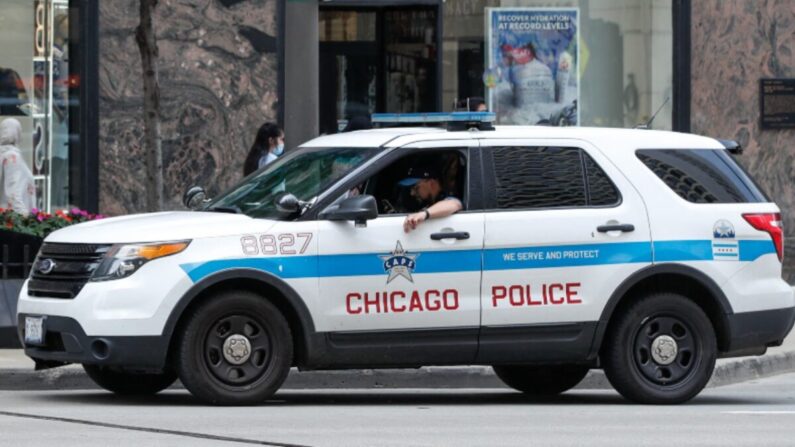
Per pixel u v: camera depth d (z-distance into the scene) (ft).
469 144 51.21
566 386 57.11
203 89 82.53
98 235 48.75
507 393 58.23
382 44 90.94
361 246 49.34
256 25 83.41
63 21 80.43
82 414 47.29
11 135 78.28
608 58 91.76
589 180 51.72
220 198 52.65
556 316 50.72
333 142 52.49
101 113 80.74
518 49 90.63
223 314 48.49
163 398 52.95
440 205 49.98
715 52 92.07
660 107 91.97
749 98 92.63
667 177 52.49
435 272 49.88
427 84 89.76
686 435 43.98
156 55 66.28
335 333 49.24
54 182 80.59
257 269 48.34
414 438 42.34
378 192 50.42
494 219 50.47
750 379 65.41
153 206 66.39
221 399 48.70
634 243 51.47
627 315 51.70
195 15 82.17
